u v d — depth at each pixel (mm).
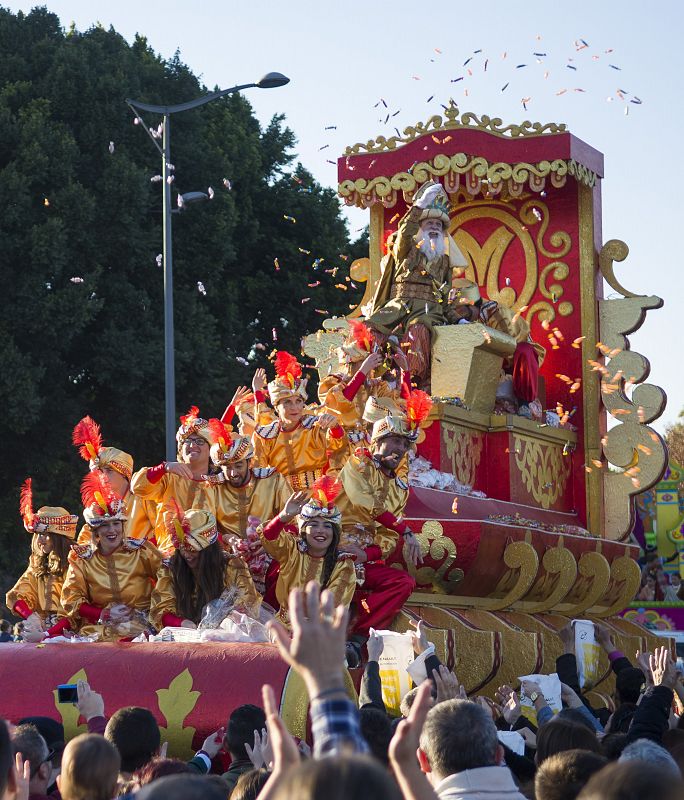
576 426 40062
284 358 28422
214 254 72062
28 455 65250
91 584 25203
